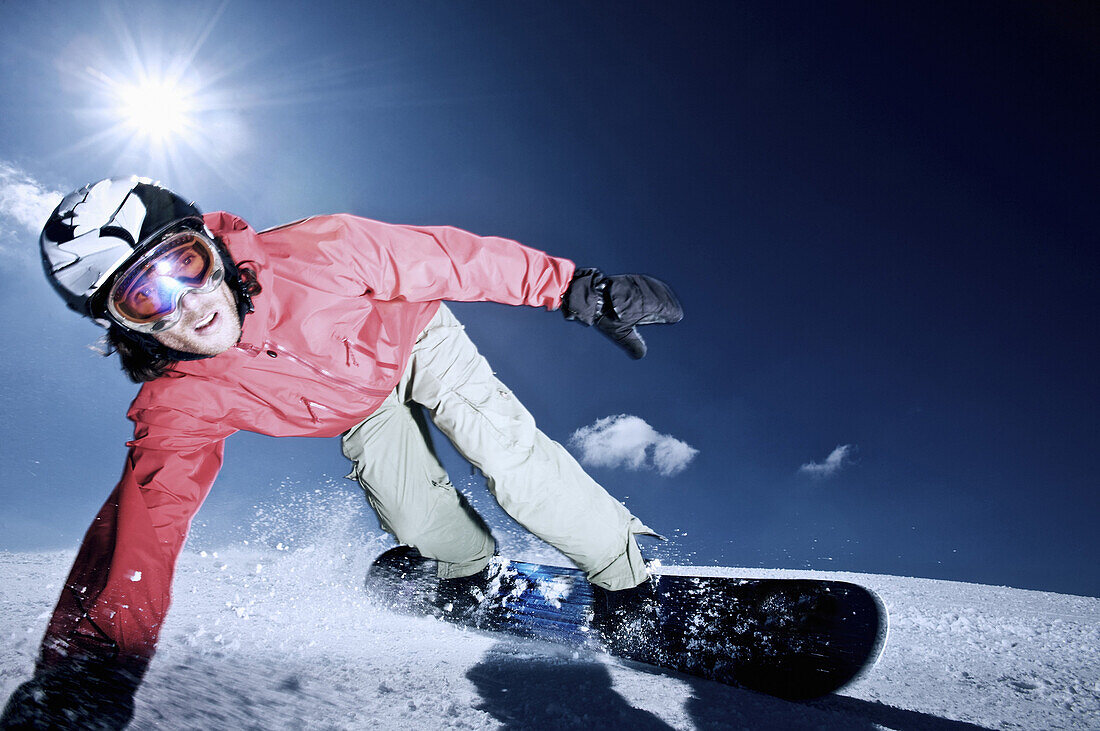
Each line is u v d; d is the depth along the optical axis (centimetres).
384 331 171
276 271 151
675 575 203
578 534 196
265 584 251
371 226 163
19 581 224
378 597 238
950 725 143
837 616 167
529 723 121
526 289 177
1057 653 212
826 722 137
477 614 221
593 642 199
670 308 177
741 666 171
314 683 135
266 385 157
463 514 228
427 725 117
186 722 108
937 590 356
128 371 146
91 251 126
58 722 105
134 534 139
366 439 209
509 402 197
